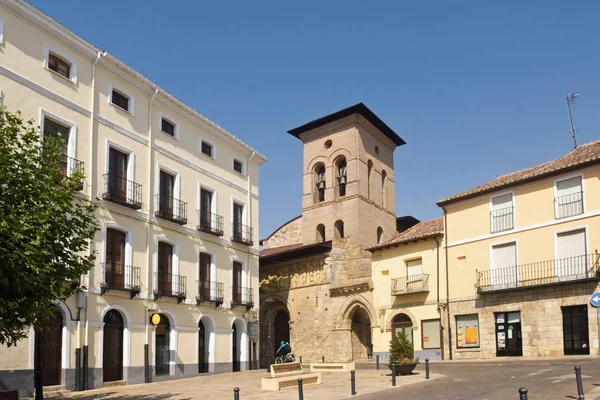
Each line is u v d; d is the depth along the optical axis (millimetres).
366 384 22109
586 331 28812
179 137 31844
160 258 29656
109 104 27281
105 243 26047
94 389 24312
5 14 22750
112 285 25938
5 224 13812
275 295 47719
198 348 31625
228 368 33594
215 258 33594
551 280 30375
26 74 23344
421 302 37000
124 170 28062
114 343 26312
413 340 37031
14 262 13828
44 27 24250
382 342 39125
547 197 31391
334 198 53094
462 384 20219
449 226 36094
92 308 25000
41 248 14703
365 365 35562
